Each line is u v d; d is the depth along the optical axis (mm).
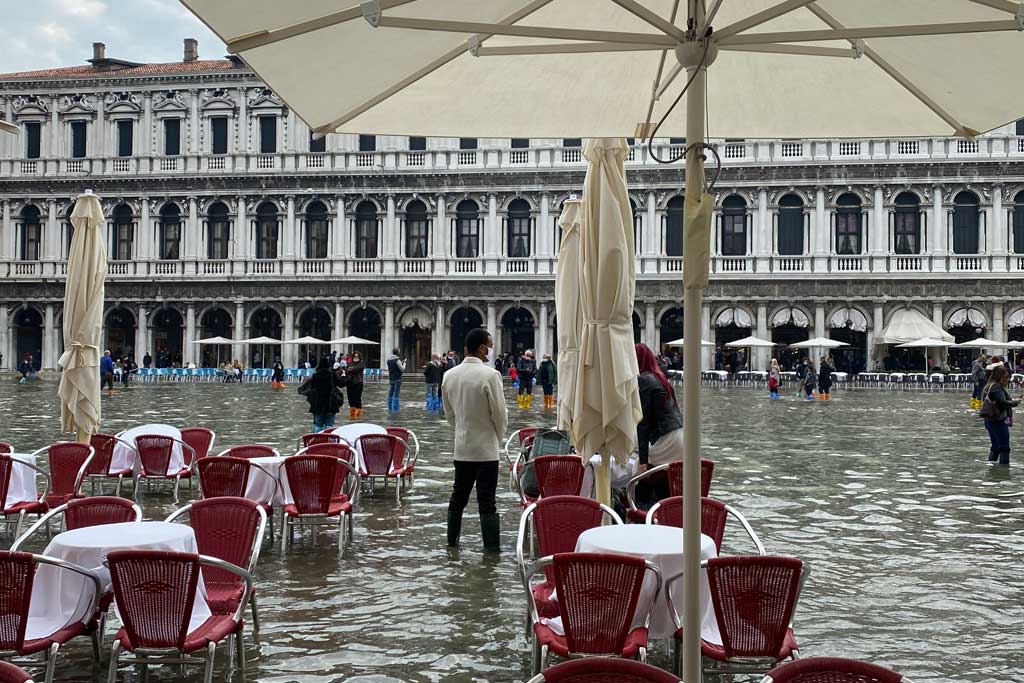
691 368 5184
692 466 5195
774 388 46219
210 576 9211
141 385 55906
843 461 21953
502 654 8906
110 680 7316
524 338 65062
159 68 67375
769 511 15750
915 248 60406
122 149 67125
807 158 60594
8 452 14008
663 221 62094
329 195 64938
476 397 12656
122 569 7195
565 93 7461
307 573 11742
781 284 60750
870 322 60375
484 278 63156
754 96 7555
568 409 14219
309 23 5047
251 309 65562
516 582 11312
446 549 12961
